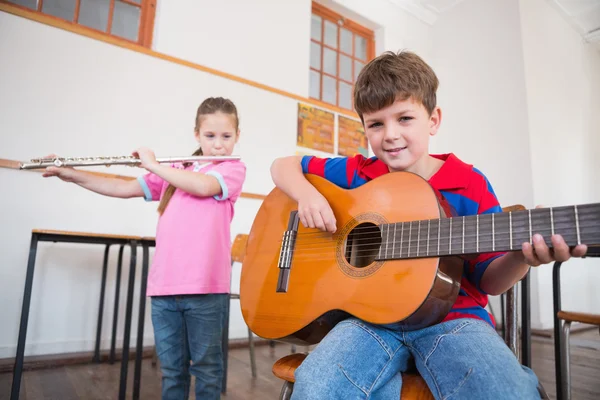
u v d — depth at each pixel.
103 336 2.38
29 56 2.29
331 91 3.96
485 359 0.63
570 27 4.30
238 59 3.09
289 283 0.93
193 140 2.79
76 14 2.60
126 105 2.56
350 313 0.79
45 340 2.22
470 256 0.78
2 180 2.18
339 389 0.65
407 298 0.72
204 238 1.27
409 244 0.76
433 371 0.68
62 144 2.34
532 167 3.55
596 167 4.30
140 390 1.76
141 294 1.70
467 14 4.25
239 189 1.40
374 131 0.90
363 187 0.92
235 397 1.67
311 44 3.84
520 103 3.69
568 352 1.25
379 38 4.18
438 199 0.79
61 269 2.30
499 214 0.68
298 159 1.15
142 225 2.57
